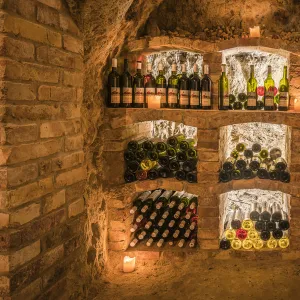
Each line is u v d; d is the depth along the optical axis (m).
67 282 2.09
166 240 3.21
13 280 1.61
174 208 3.22
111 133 2.96
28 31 1.66
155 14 3.14
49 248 1.86
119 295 2.61
